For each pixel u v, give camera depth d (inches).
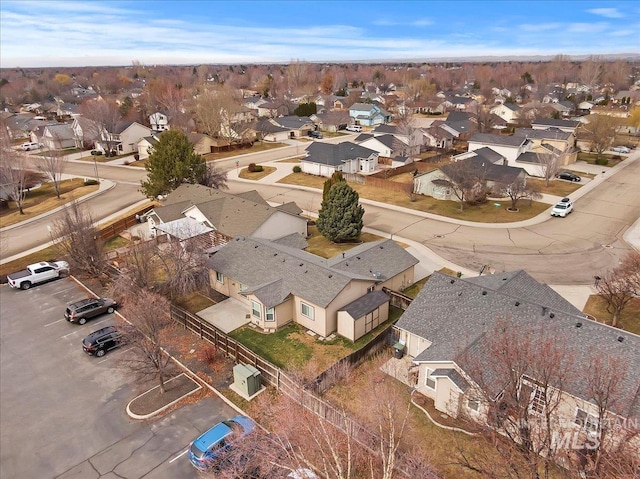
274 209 1533.0
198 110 3408.0
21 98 6560.0
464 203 2010.3
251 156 3171.8
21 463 704.4
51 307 1192.2
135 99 5378.9
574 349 732.0
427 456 679.7
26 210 2094.0
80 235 1310.3
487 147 2613.2
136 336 858.8
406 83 6565.0
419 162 2760.8
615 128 2861.7
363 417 757.9
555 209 1835.6
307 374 870.4
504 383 637.9
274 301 1034.7
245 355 904.3
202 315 1130.7
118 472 682.2
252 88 7755.9
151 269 1196.5
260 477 626.8
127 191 2333.9
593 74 6545.3
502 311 848.9
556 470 602.5
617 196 2090.3
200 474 670.5
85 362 956.0
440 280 974.4
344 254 1238.9
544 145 2753.4
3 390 872.3
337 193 1560.0
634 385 647.8
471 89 6638.8
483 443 674.8
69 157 3270.2
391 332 973.2
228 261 1229.1
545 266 1385.3
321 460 637.9
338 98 5492.1
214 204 1592.0
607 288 1053.2
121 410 814.5
